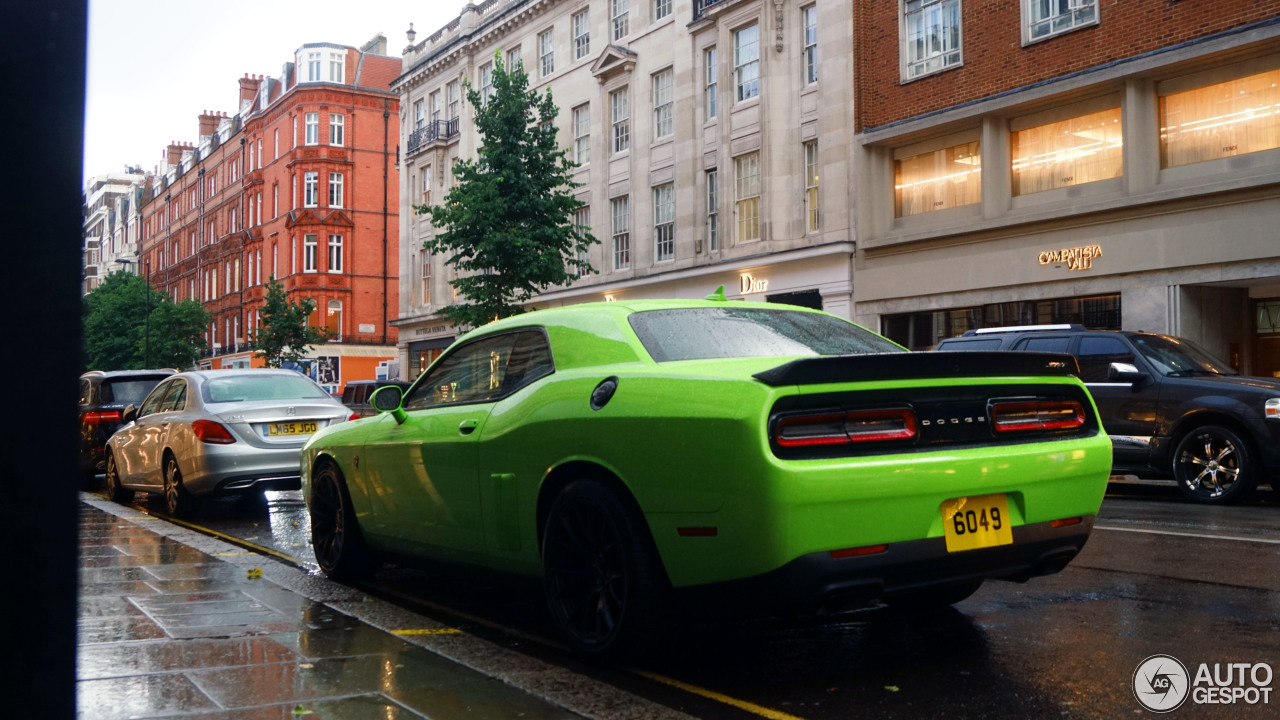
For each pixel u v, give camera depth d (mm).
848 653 4273
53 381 1589
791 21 24672
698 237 26859
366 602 5332
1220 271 16688
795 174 24484
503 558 4719
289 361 46156
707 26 26609
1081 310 19016
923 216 22141
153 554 7004
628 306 4660
